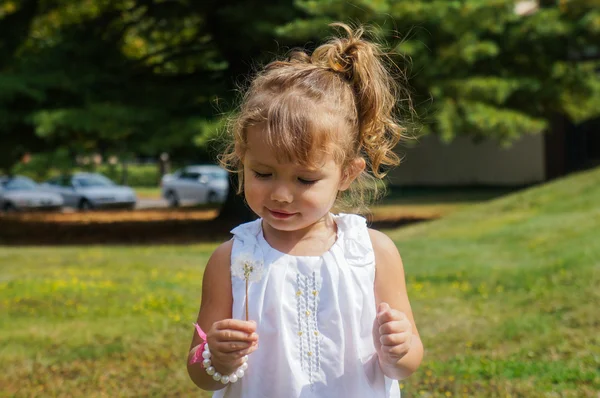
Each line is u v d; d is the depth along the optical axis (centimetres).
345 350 230
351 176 240
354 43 244
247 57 1573
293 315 231
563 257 862
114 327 655
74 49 1630
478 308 706
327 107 224
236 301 234
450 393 470
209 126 1419
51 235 1781
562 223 1115
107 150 1595
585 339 565
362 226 244
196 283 879
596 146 2367
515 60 1662
